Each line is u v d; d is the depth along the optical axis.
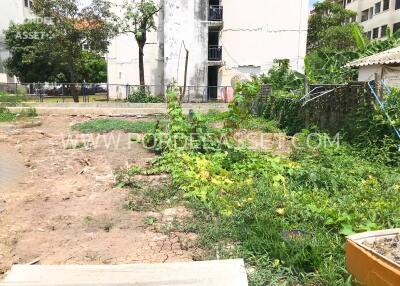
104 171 7.57
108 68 30.44
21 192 6.32
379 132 8.54
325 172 6.47
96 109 18.95
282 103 14.28
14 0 36.28
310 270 3.81
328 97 10.96
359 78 15.52
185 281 3.63
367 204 5.24
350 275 3.45
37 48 23.91
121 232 4.77
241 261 3.95
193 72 27.89
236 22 29.20
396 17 36.34
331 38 33.56
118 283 3.61
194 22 27.50
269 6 29.12
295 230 4.46
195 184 6.18
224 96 27.44
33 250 4.32
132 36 29.89
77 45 23.12
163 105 21.28
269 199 5.37
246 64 29.59
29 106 19.62
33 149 9.80
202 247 4.37
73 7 22.27
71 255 4.20
